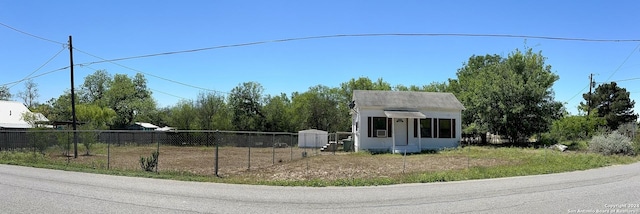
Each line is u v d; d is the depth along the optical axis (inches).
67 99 2308.1
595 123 1451.8
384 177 554.6
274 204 344.5
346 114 2240.4
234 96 1958.7
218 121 1849.2
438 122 1234.0
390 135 1211.9
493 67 1520.7
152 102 2618.1
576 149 1121.4
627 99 2181.3
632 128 1332.4
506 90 1270.9
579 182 471.5
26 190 409.1
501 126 1294.3
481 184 469.1
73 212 297.3
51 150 1094.4
